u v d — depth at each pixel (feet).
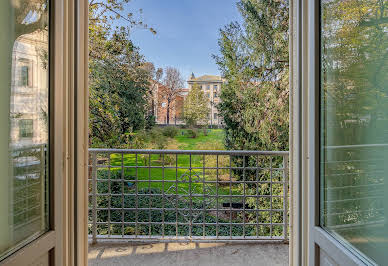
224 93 14.84
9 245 2.39
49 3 2.88
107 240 7.72
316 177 3.15
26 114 2.61
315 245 3.13
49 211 2.83
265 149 14.34
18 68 2.52
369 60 2.41
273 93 14.14
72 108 3.28
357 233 2.56
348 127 2.72
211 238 7.84
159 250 7.23
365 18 2.47
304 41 3.50
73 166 3.29
